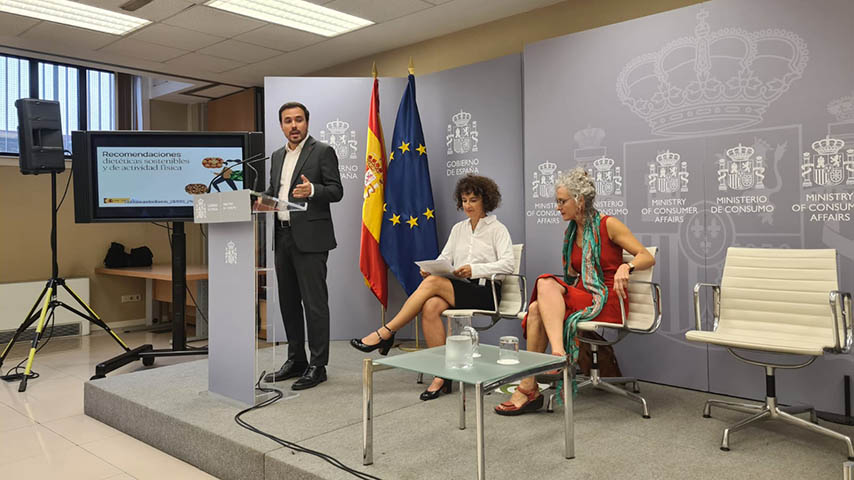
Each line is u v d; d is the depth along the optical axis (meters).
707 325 3.45
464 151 4.80
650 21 3.66
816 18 3.09
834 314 2.46
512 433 2.64
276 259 3.57
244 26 5.14
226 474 2.54
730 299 2.96
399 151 4.79
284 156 3.60
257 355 3.00
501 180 4.62
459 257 3.90
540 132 4.15
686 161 3.53
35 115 4.35
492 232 3.77
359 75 6.16
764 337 2.68
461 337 2.20
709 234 3.45
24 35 5.31
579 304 3.08
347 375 3.73
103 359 5.09
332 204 5.04
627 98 3.76
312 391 3.33
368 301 5.05
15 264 6.14
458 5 4.74
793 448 2.47
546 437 2.59
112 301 6.82
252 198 2.93
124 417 3.16
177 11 4.78
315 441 2.52
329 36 5.45
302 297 3.52
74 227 6.55
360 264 4.80
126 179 4.50
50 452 2.86
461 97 4.82
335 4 4.69
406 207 4.77
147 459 2.79
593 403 3.14
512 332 4.52
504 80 4.59
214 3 4.66
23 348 5.62
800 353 2.39
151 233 7.24
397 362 2.28
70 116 6.66
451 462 2.29
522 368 2.17
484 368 2.17
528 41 4.91
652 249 3.14
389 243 4.74
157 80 7.38
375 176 4.79
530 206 4.21
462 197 3.83
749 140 3.31
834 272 2.69
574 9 4.64
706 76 3.45
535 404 2.95
